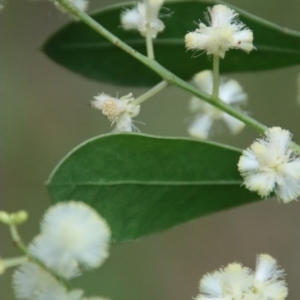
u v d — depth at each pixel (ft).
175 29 0.81
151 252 1.05
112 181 0.76
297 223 1.07
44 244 0.73
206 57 0.82
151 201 0.77
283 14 0.95
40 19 0.97
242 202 0.77
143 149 0.76
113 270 1.02
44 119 1.01
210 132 0.82
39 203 0.98
